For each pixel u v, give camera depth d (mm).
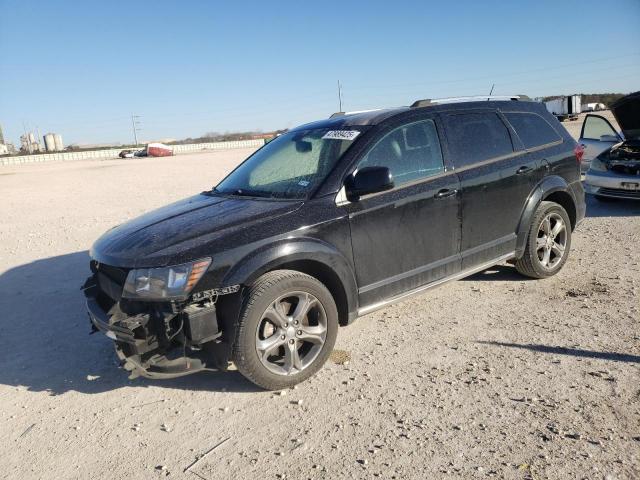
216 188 5000
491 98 5219
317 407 3420
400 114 4465
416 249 4305
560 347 3920
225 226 3645
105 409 3641
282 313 3611
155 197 15258
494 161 4855
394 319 4754
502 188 4859
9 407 3766
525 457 2734
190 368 3492
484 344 4098
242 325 3436
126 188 19000
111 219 11547
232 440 3150
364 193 3951
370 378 3729
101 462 3051
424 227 4324
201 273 3355
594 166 9164
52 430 3434
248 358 3473
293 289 3605
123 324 3332
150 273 3367
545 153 5316
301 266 3803
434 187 4367
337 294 3969
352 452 2924
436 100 4832
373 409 3332
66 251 8594
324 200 3863
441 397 3395
